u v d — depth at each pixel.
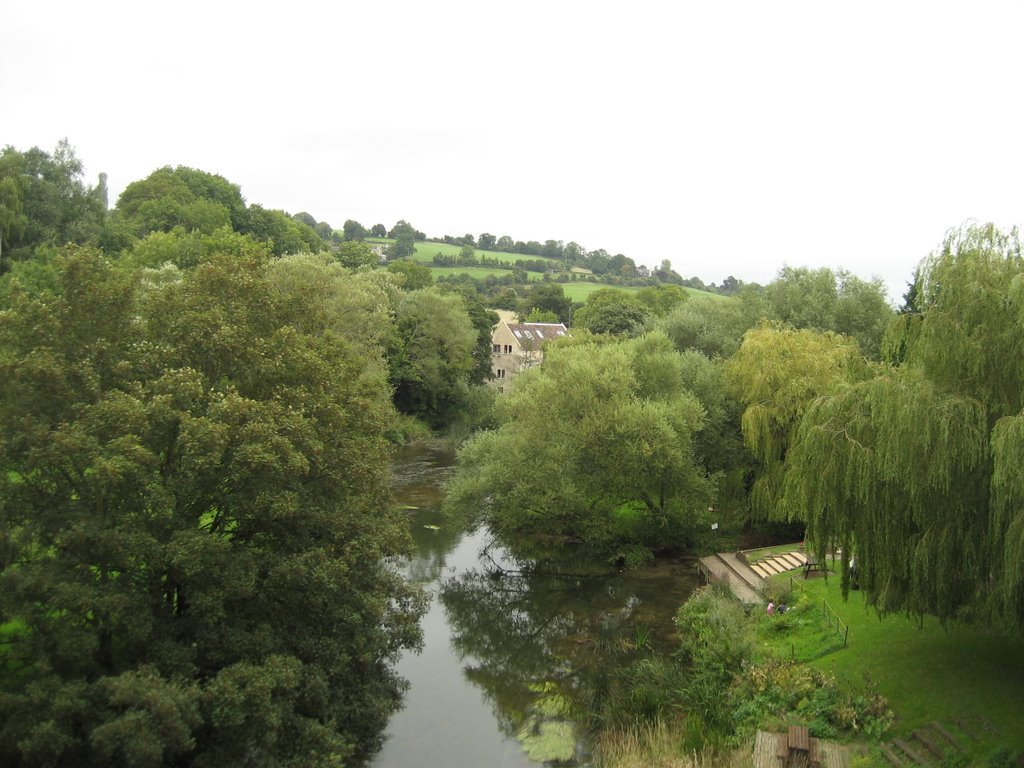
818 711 17.17
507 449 31.92
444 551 35.00
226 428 15.00
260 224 87.38
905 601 16.70
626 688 20.64
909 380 16.27
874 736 15.99
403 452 57.62
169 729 12.58
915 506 15.75
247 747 14.71
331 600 17.06
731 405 35.78
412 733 19.30
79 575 13.94
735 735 17.09
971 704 16.12
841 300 46.88
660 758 16.25
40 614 13.70
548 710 20.39
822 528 18.14
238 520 17.30
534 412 32.19
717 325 51.56
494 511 32.09
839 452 17.25
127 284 17.12
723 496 34.94
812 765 15.03
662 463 30.12
